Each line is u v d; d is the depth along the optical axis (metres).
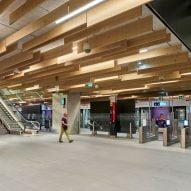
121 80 11.43
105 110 17.42
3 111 16.98
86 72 9.58
